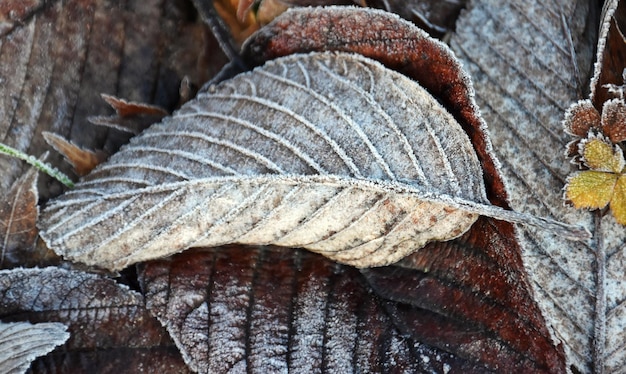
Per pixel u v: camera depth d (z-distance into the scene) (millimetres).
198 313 308
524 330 305
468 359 308
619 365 308
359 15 307
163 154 307
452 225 303
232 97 312
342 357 309
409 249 309
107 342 308
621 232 313
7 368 296
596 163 315
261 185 299
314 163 299
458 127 302
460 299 311
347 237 304
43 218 311
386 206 299
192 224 302
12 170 314
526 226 315
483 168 303
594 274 312
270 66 314
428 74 306
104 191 308
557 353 303
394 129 301
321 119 303
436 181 299
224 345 306
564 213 316
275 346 308
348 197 298
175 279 309
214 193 301
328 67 310
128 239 305
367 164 299
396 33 306
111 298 308
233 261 312
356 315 312
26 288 306
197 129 309
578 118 317
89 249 307
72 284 308
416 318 312
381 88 305
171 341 310
